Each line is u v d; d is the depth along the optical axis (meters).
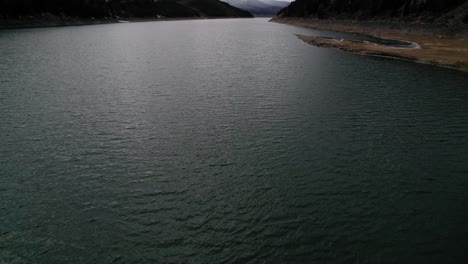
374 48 102.25
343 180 29.98
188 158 33.75
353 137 38.44
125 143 36.97
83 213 25.75
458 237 23.20
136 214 25.59
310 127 41.16
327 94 54.53
